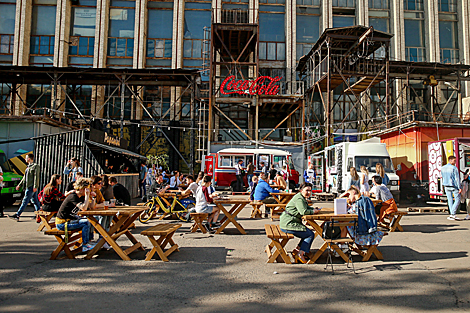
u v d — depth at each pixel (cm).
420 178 1534
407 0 2967
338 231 574
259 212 1093
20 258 573
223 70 2870
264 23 2934
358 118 2731
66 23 2766
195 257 596
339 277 493
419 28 2952
